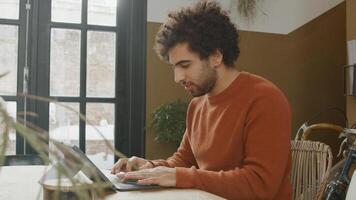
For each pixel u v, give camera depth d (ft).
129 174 3.58
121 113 9.87
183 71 4.37
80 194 1.05
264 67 10.82
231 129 4.29
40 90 9.28
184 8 4.54
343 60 11.44
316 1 11.25
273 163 3.81
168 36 4.35
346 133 8.34
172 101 9.87
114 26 9.84
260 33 10.78
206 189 3.51
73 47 9.57
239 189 3.62
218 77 4.51
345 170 7.47
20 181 3.50
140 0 9.83
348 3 9.73
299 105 11.10
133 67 9.81
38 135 0.99
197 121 4.93
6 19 9.08
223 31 4.45
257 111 4.09
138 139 9.83
